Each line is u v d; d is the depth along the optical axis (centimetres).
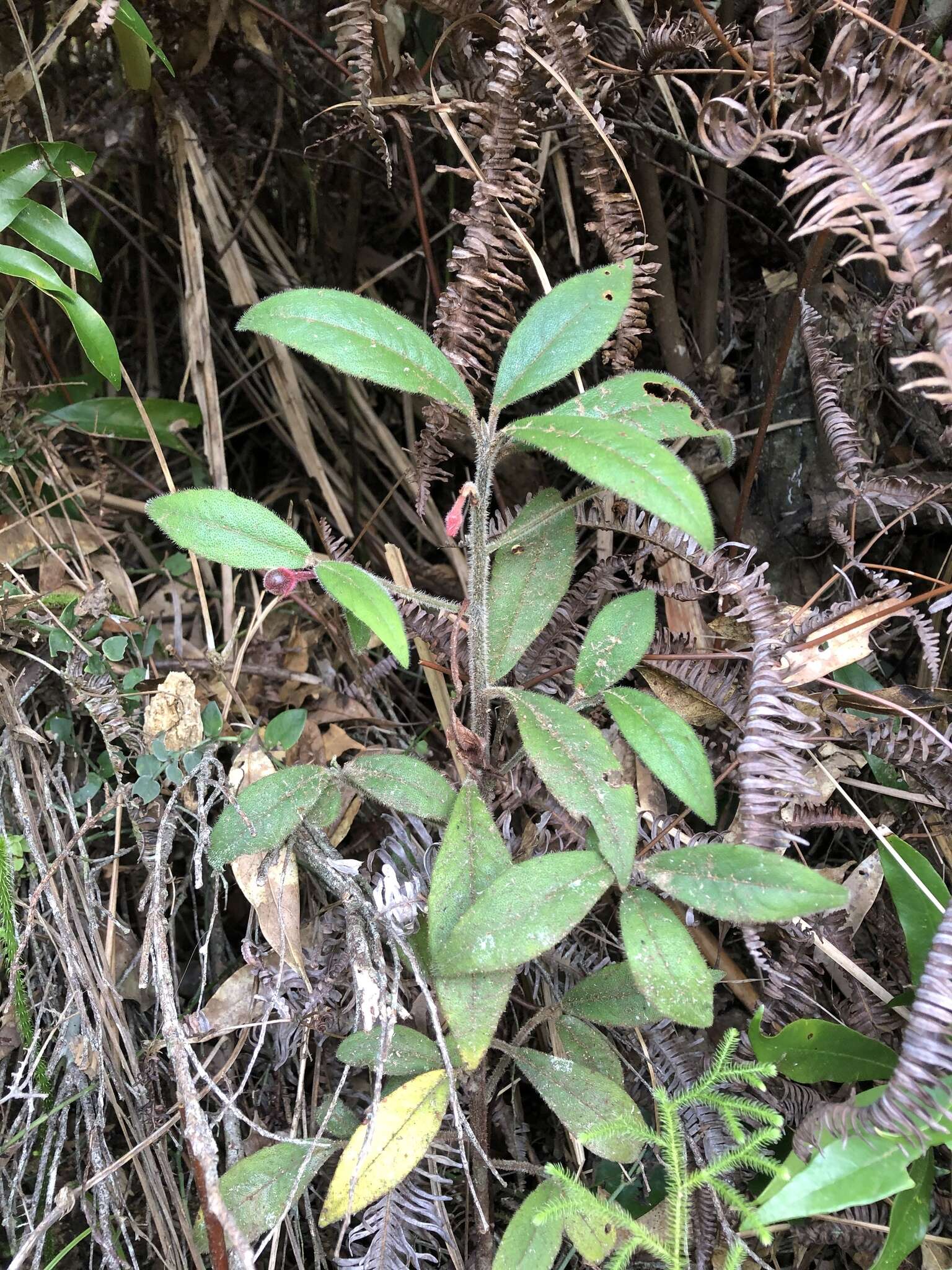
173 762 35
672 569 39
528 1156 36
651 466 24
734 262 49
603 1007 31
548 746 28
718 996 36
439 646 37
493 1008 27
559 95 33
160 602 45
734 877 26
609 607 32
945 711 34
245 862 33
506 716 34
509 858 28
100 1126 33
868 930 36
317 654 45
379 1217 31
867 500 34
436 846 36
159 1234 33
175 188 51
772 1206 24
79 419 45
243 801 30
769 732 27
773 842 27
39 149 37
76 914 35
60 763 38
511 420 49
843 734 34
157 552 49
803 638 31
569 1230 27
